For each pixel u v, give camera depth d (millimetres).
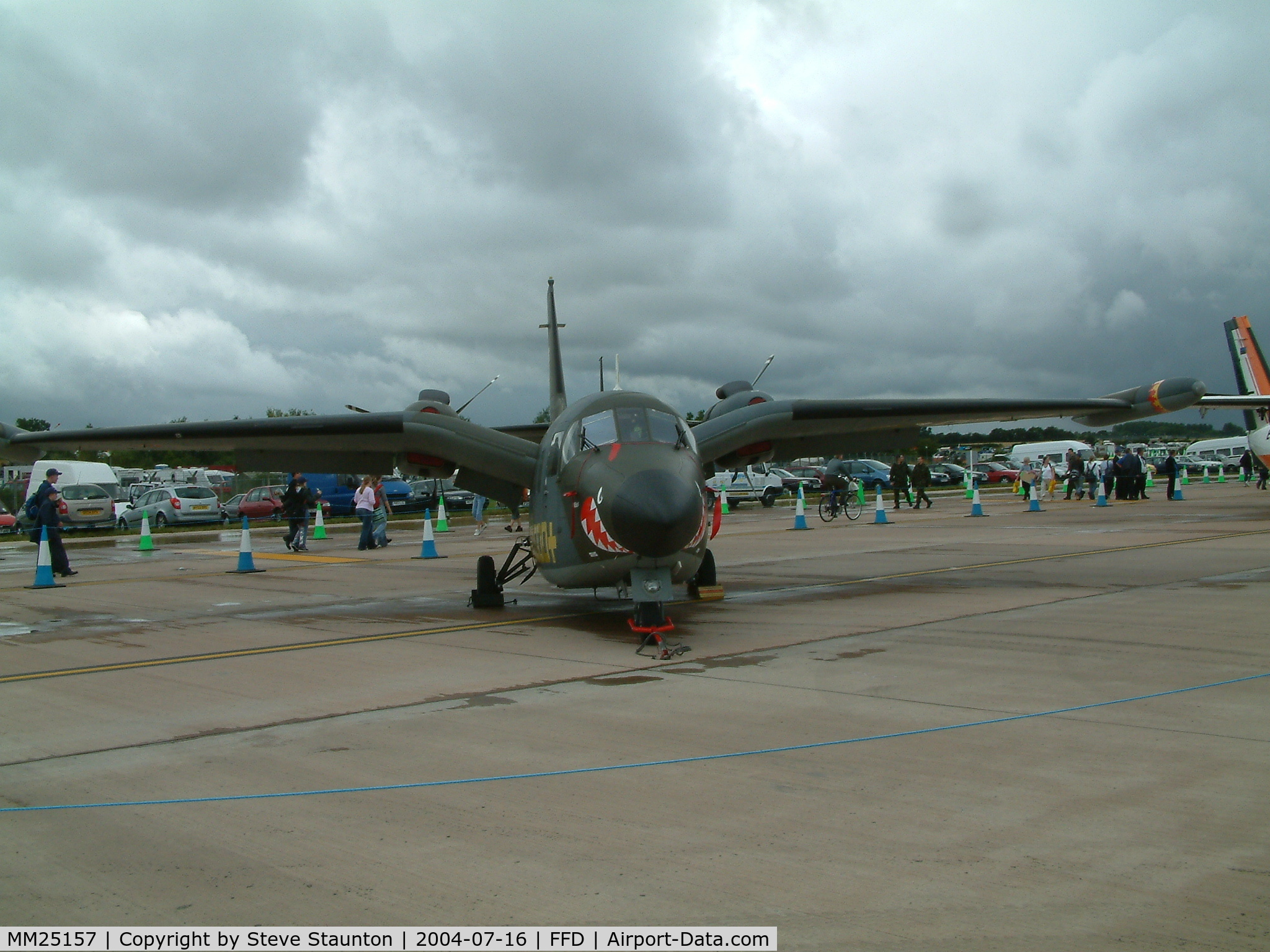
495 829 4578
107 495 39125
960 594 12648
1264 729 5926
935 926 3502
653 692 7453
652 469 9633
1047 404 14094
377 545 26156
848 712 6617
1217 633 9203
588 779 5301
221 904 3852
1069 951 3291
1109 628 9672
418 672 8555
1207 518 26219
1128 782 4992
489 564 13188
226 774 5586
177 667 9133
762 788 5070
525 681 8055
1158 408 14211
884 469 52688
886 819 4559
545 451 11766
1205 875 3855
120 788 5367
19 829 4730
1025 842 4238
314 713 7090
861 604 12039
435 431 12898
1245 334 34688
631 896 3822
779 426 13859
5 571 21234
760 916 3621
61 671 9047
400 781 5371
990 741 5809
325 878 4074
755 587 14227
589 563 10250
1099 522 25625
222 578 18359
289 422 12867
